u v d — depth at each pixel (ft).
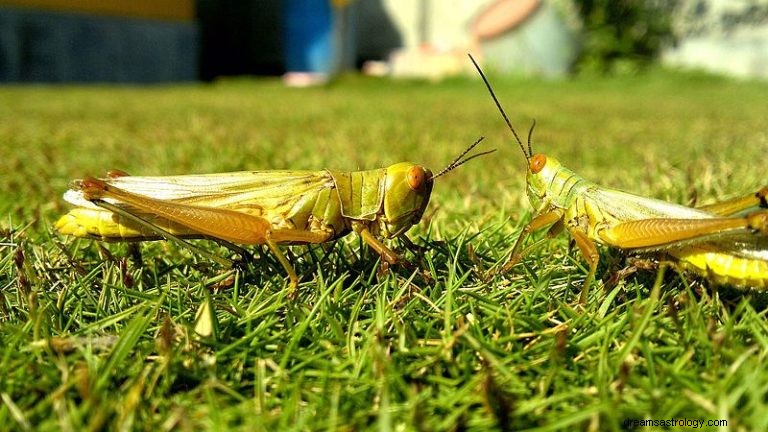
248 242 0.31
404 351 0.25
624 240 0.31
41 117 1.28
